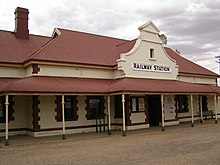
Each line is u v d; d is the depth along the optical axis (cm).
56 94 1568
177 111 2402
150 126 2206
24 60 1869
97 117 1989
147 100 2159
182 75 2566
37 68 1738
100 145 1384
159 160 993
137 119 2055
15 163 1009
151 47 2159
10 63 1806
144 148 1257
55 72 1816
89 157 1082
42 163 998
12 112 1806
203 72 2767
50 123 1783
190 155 1067
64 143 1476
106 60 2102
